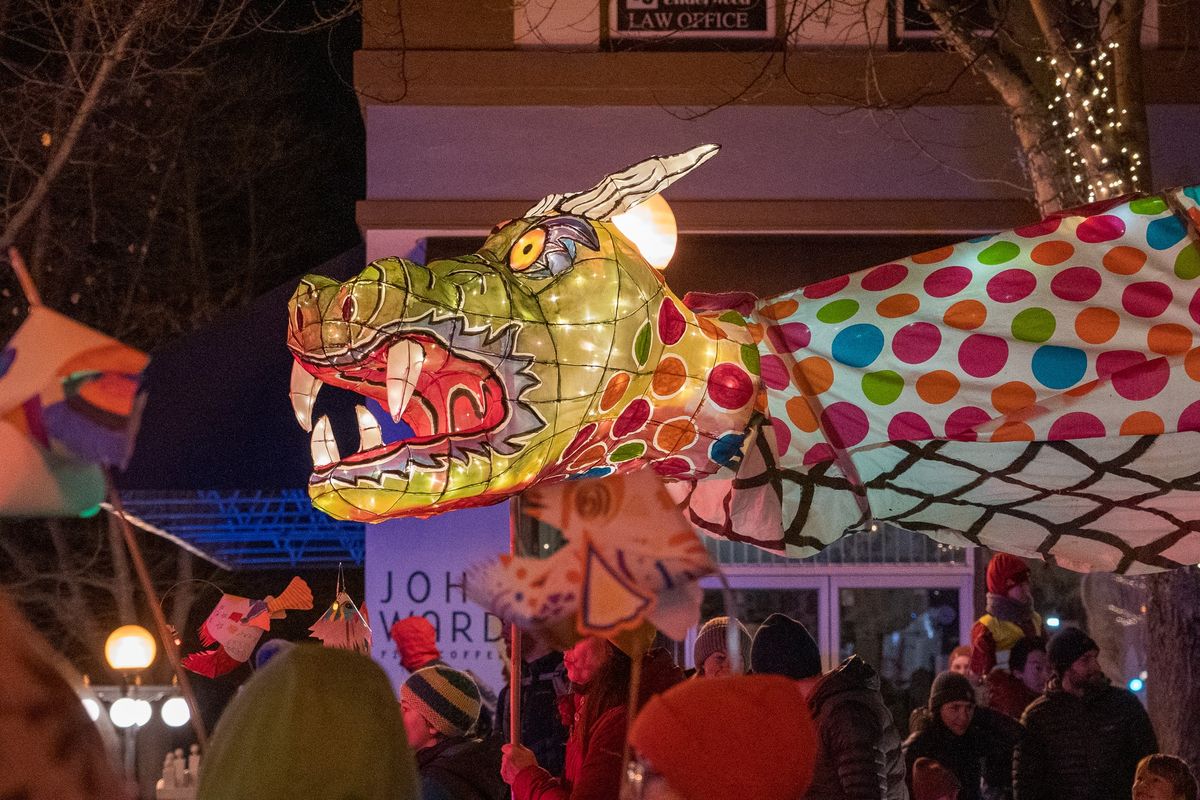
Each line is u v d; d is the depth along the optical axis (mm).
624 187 5211
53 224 15773
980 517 5191
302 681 2191
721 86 8961
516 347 4844
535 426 4871
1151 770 5605
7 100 12078
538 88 8953
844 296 5156
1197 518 5004
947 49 9031
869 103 8844
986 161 9039
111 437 2314
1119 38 7625
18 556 18297
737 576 10031
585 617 2555
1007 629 7895
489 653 8742
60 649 17828
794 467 5211
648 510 2590
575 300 4957
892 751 4965
